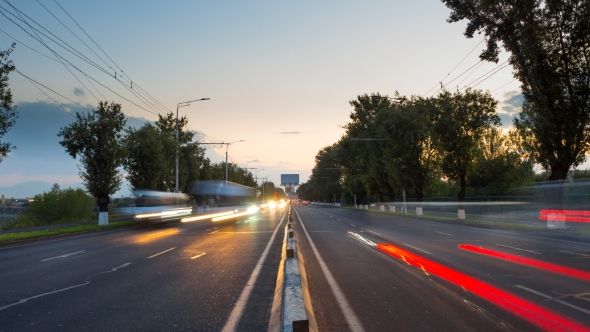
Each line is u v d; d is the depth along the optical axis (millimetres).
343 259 14547
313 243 20047
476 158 45594
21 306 8188
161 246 19156
